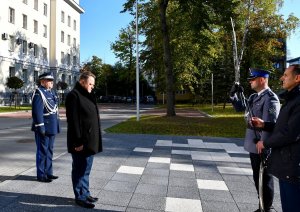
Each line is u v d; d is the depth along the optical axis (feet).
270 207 14.98
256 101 15.10
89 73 16.31
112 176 21.81
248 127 15.42
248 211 16.15
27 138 39.70
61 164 24.95
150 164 25.68
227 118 68.85
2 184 19.33
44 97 19.90
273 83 118.11
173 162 26.71
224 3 63.36
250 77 15.31
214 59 112.37
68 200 16.87
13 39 134.41
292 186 10.28
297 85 10.65
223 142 38.27
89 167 16.63
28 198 16.99
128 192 18.56
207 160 27.89
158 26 85.81
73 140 15.84
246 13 107.86
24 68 142.10
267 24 123.03
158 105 175.52
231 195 18.58
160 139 39.45
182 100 194.80
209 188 19.80
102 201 16.93
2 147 32.91
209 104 137.49
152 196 17.99
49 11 168.04
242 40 114.32
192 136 42.68
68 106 15.88
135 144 35.32
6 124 59.36
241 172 23.91
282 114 10.67
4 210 15.29
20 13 138.82
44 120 19.99
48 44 165.58
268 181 14.73
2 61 126.21
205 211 16.02
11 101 130.41
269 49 124.26
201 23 64.34
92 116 16.08
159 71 114.21
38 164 20.04
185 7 65.51
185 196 18.19
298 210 10.25
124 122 57.57
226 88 112.88
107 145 34.24
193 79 117.60
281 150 10.60
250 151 15.10
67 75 185.26
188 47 97.45
